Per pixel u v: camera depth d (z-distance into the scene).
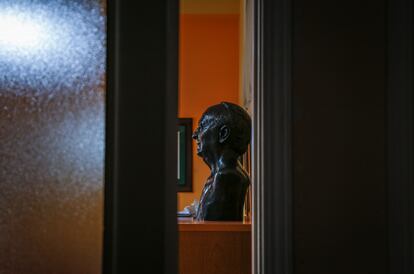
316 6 1.42
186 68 4.74
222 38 4.75
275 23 1.40
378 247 1.38
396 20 1.40
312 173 1.39
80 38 1.02
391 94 1.39
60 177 1.02
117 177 0.99
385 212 1.39
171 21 1.01
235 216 2.05
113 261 0.99
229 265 1.82
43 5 1.04
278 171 1.38
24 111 1.04
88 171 1.01
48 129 1.03
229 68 4.73
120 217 0.99
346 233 1.38
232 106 2.17
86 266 1.00
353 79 1.41
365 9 1.42
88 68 1.01
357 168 1.40
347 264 1.38
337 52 1.42
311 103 1.40
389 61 1.41
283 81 1.39
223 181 2.05
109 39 1.01
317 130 1.40
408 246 1.34
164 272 0.98
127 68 1.00
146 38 1.00
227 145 2.12
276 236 1.37
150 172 0.99
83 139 1.01
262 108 1.40
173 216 1.00
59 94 1.02
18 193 1.04
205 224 1.83
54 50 1.03
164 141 0.99
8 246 1.04
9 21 1.05
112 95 1.00
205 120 2.19
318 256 1.38
